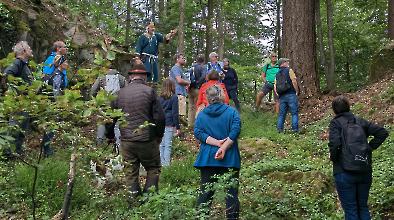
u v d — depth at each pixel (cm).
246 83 2322
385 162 863
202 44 3291
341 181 588
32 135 735
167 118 971
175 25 2567
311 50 1714
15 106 363
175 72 1323
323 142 1138
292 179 802
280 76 1302
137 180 685
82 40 1189
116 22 2202
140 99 675
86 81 401
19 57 761
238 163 604
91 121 416
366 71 2617
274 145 1115
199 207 516
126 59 1427
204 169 604
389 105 1307
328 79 2308
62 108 376
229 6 2825
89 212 579
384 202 687
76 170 440
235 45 3225
